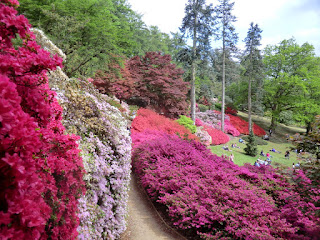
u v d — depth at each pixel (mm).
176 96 22859
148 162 9352
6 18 1783
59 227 2414
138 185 9367
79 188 3012
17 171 1456
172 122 19031
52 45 9391
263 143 28844
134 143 11828
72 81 5965
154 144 10398
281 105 33188
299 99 31203
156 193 7766
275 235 5016
